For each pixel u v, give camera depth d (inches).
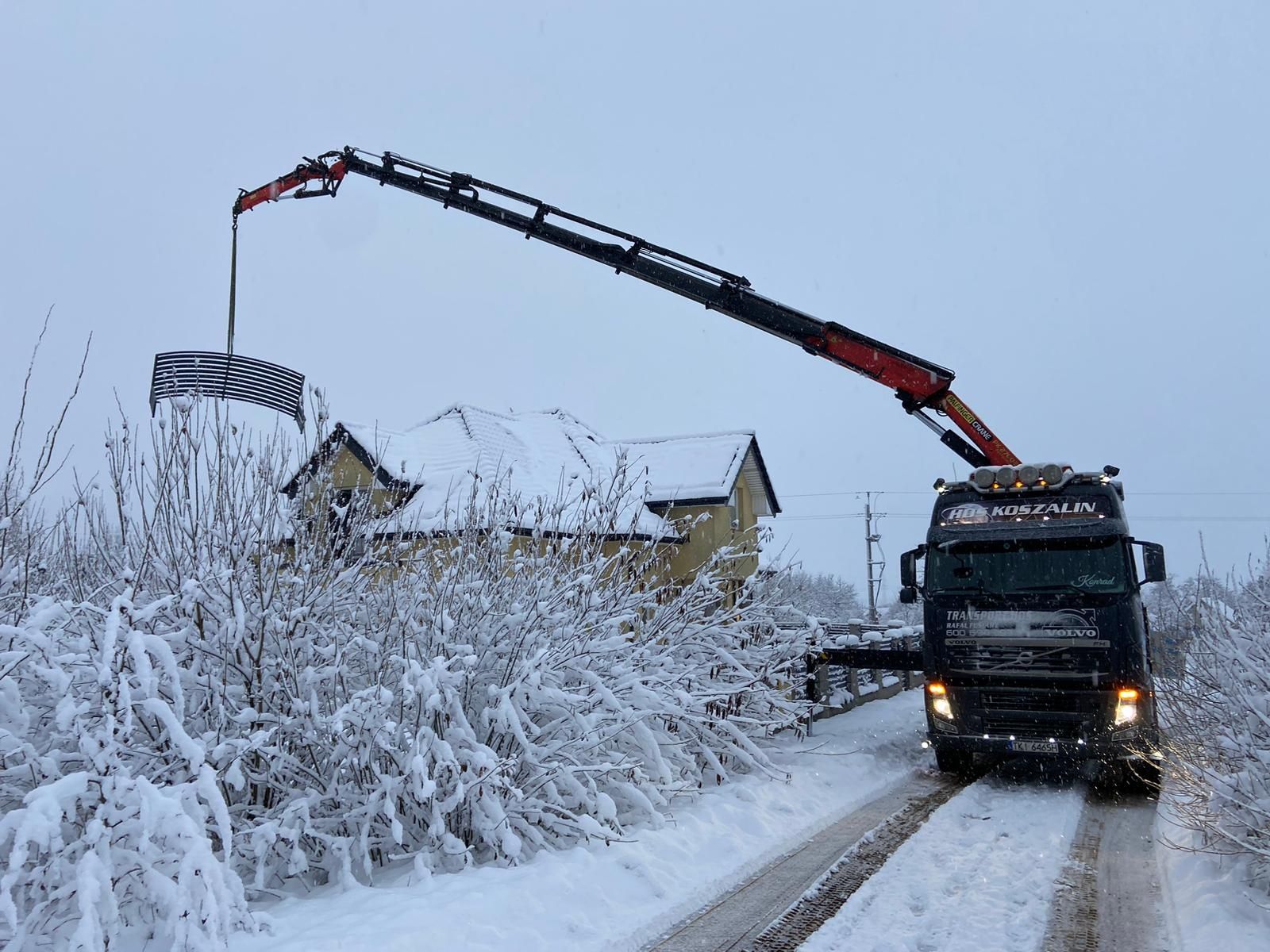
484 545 301.0
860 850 273.1
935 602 386.0
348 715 230.4
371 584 285.4
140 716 221.9
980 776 401.1
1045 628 357.7
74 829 182.2
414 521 309.0
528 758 256.7
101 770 172.1
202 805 185.6
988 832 294.8
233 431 251.3
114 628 181.9
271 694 245.8
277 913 201.0
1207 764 252.2
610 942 194.2
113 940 157.6
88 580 250.1
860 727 507.5
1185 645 289.3
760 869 254.7
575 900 214.8
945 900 227.1
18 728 193.2
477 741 256.4
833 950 194.2
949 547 389.4
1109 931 205.5
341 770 238.4
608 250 488.7
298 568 258.5
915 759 440.1
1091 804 346.0
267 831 213.2
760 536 441.7
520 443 728.3
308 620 255.3
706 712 363.3
